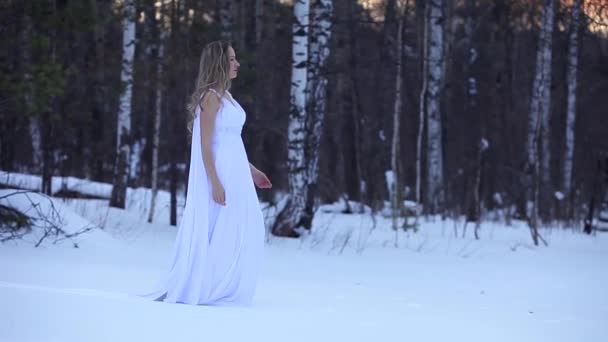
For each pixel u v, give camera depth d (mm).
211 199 7152
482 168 26203
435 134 24375
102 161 29062
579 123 31516
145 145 30453
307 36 17469
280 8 23516
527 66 32031
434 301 8773
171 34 18516
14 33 13703
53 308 5773
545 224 22781
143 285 8219
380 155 30250
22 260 10195
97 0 17141
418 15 25938
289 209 17234
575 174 30688
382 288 10102
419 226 20500
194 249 7098
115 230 15391
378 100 30766
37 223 12570
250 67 18594
